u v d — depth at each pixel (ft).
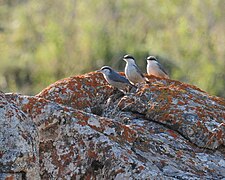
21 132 34.50
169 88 47.06
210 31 138.00
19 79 133.18
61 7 145.48
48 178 37.88
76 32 138.51
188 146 42.96
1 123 34.32
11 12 151.12
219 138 43.50
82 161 37.63
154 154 39.52
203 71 128.67
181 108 45.39
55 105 39.45
